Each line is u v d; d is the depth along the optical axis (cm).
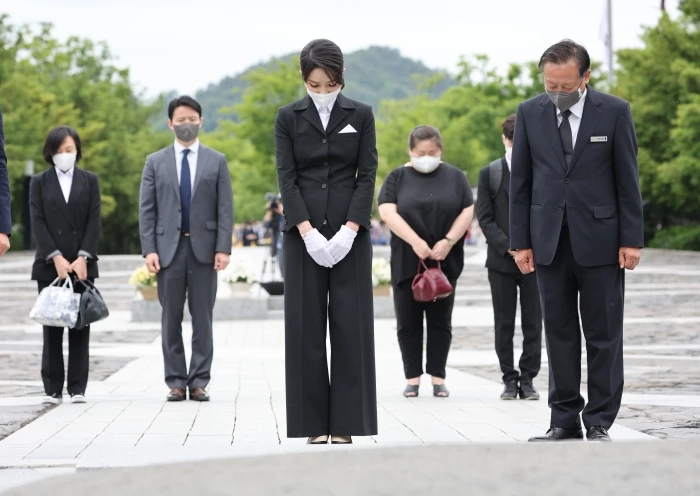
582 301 639
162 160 961
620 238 634
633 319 1753
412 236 929
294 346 630
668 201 5000
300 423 629
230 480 363
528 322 931
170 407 873
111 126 7450
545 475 362
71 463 596
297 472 376
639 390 970
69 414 828
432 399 933
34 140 5978
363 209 629
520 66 7788
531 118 651
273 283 2172
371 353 632
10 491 358
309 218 629
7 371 1191
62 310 891
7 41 6406
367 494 332
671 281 2581
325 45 633
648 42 4994
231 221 959
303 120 635
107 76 8481
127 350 1469
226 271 2075
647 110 4806
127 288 2891
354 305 629
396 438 691
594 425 627
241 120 8800
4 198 700
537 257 643
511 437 699
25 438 698
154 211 957
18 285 2964
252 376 1148
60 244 932
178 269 942
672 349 1321
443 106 8188
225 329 1831
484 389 1012
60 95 7312
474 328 1741
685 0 4897
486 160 7744
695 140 4466
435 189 947
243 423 770
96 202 945
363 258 632
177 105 957
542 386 1026
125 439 691
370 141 639
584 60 630
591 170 635
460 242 952
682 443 434
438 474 367
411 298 945
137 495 339
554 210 638
